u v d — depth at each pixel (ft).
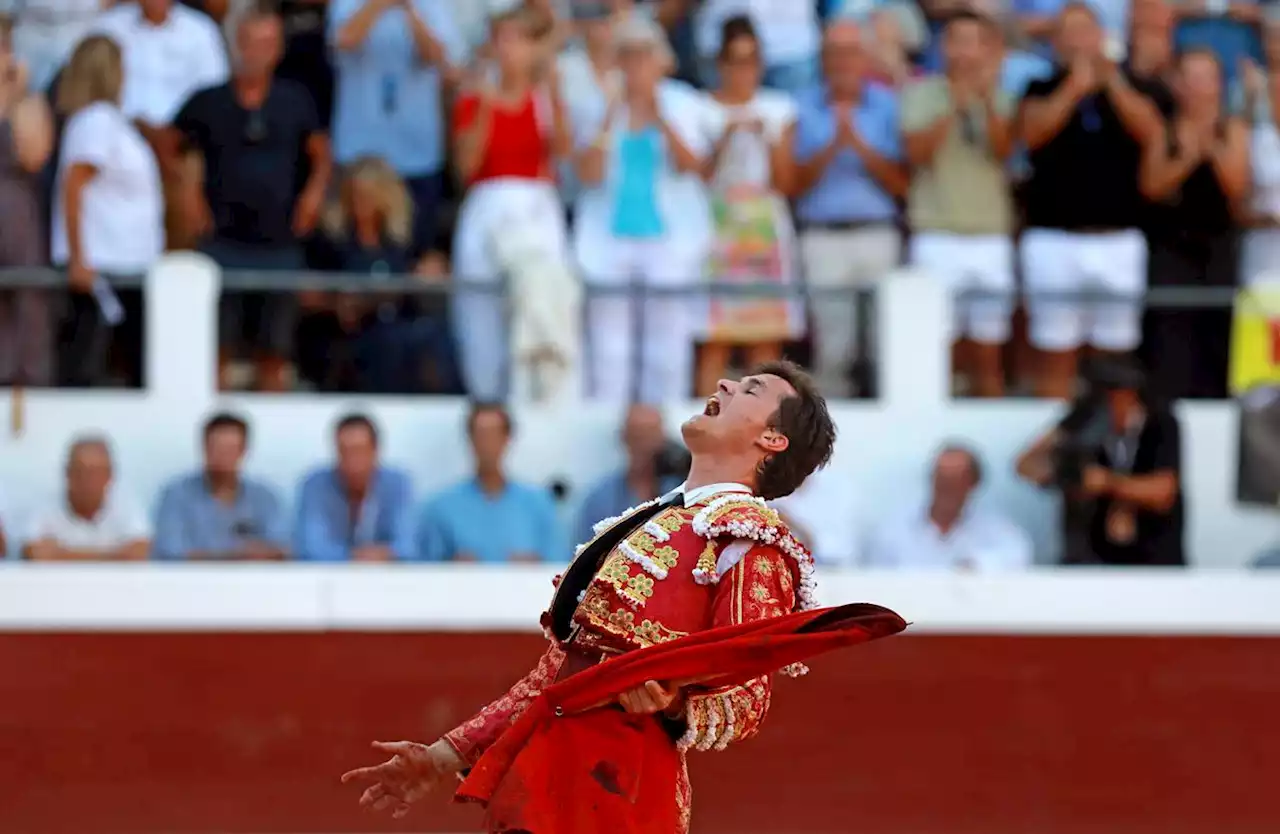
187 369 86.89
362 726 76.02
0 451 85.46
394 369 88.48
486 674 76.48
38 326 86.43
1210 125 92.07
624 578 36.78
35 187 86.89
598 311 88.84
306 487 81.25
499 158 87.71
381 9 89.15
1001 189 91.66
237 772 75.56
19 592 75.20
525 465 86.94
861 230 90.89
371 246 89.10
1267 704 79.10
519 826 35.65
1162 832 78.48
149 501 86.28
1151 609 79.10
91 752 75.15
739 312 89.76
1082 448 85.40
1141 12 92.38
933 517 84.69
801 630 34.88
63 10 90.38
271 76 88.84
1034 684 78.59
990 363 91.81
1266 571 83.97
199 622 75.82
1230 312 91.86
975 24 91.15
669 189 89.76
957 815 77.92
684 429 38.60
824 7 96.78
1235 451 90.74
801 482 38.73
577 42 93.66
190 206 88.22
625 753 36.22
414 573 76.69
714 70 95.30
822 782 77.61
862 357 90.68
